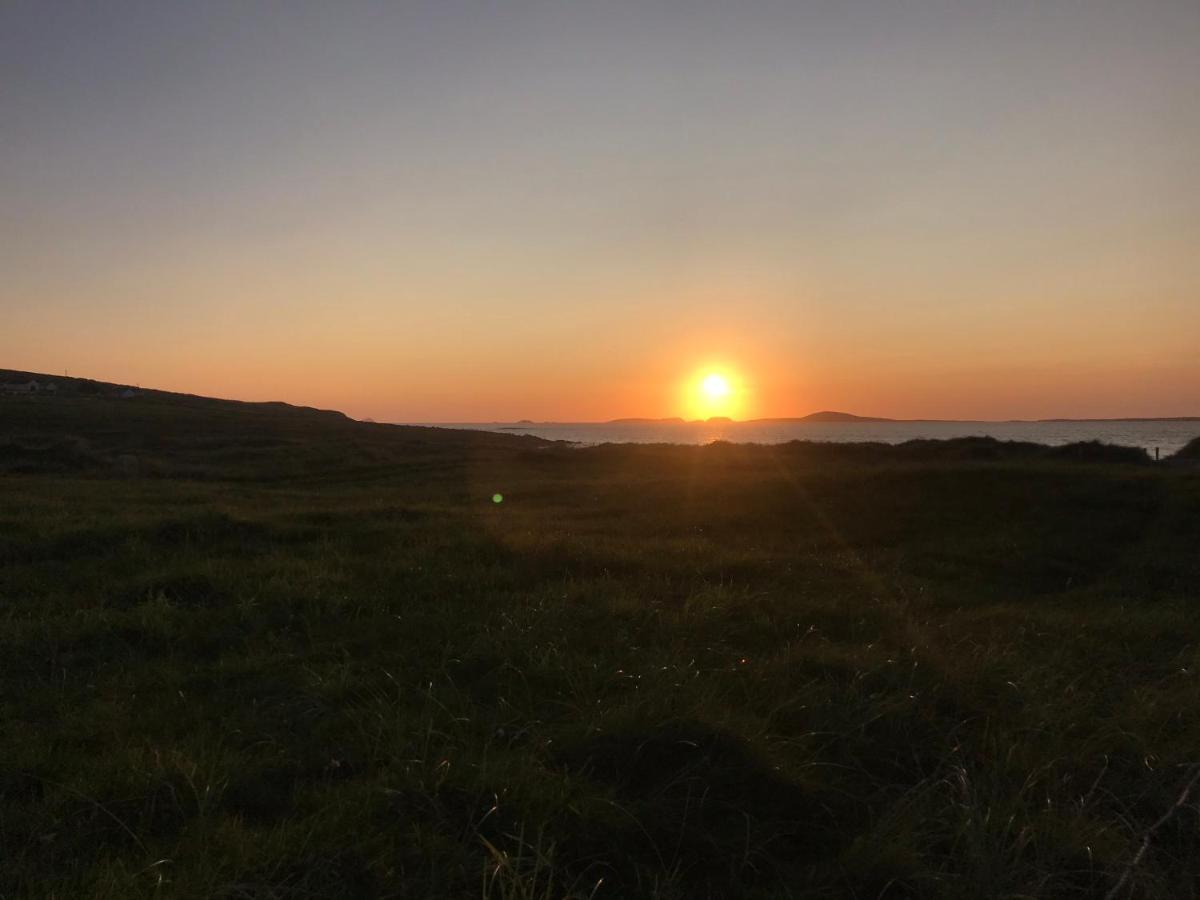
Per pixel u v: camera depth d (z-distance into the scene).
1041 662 5.87
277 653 5.95
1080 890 3.33
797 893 3.28
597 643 6.06
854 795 3.99
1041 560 10.82
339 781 3.98
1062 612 7.83
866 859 3.38
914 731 4.68
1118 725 4.69
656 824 3.60
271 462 34.59
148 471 28.12
